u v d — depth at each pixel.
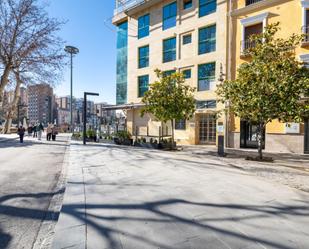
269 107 9.49
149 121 23.97
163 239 3.05
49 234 3.51
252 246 2.89
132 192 5.17
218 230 3.32
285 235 3.18
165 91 14.08
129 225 3.46
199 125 20.42
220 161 10.09
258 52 10.39
